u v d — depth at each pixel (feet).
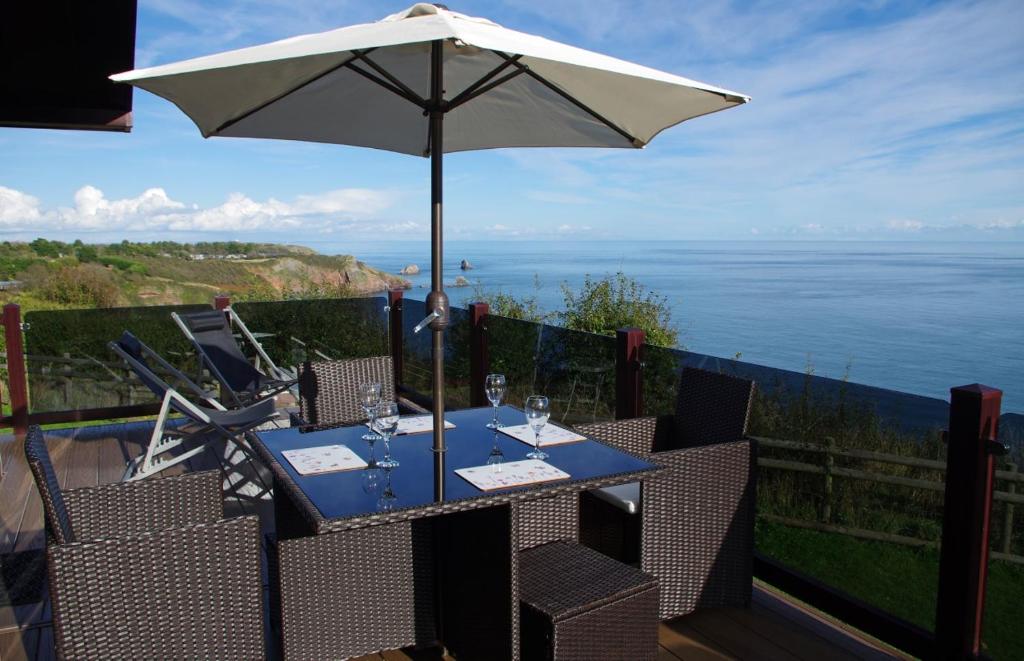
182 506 7.64
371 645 7.68
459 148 11.24
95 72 13.99
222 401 18.69
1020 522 7.41
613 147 10.01
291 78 7.88
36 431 6.69
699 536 8.60
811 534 9.63
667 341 24.16
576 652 6.72
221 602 6.24
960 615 7.57
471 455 7.72
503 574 6.86
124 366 20.68
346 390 11.75
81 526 7.25
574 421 14.93
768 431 10.33
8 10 12.46
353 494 6.50
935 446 8.18
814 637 8.61
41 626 8.79
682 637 8.57
